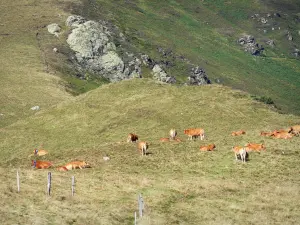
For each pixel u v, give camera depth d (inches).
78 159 1732.3
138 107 2864.2
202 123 2529.5
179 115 2679.6
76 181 1369.3
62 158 1843.0
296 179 1384.1
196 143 1900.8
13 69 4640.8
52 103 3831.2
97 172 1509.6
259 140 1851.6
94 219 1039.6
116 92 3216.0
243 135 1990.7
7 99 3735.2
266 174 1443.2
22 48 5497.1
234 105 2751.0
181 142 1947.6
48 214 1042.1
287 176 1414.9
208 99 2864.2
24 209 1058.1
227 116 2596.0
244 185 1343.5
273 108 2824.8
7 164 1838.1
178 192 1302.9
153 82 3353.8
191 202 1220.5
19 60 5017.2
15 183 1275.8
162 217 1093.8
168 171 1518.2
